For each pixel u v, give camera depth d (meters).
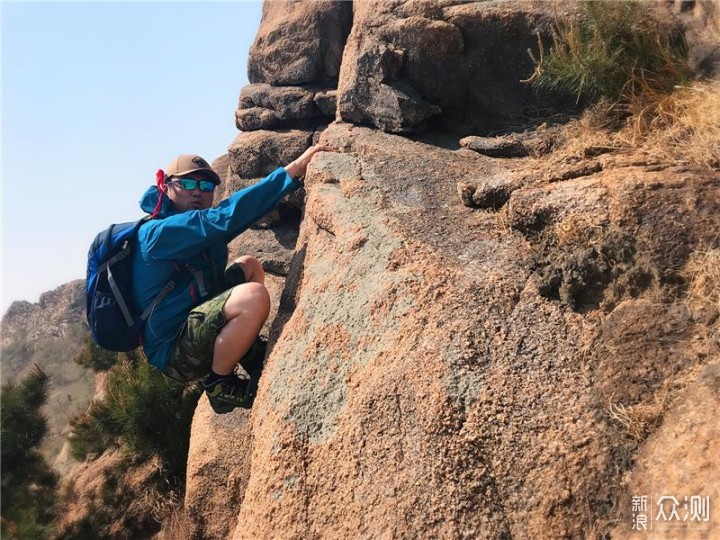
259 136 5.74
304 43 5.65
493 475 2.32
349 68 4.77
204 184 3.53
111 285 3.21
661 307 2.49
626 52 3.78
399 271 3.02
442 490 2.32
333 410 2.75
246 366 3.57
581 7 3.95
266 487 2.74
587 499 2.18
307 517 2.59
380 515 2.39
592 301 2.69
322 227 3.64
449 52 4.37
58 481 7.97
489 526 2.24
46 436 8.19
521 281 2.83
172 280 3.26
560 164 3.43
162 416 7.28
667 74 3.72
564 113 4.20
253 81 6.24
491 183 3.34
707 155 2.90
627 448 2.21
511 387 2.46
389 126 4.45
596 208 2.79
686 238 2.54
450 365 2.55
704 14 3.77
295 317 3.26
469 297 2.78
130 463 7.80
